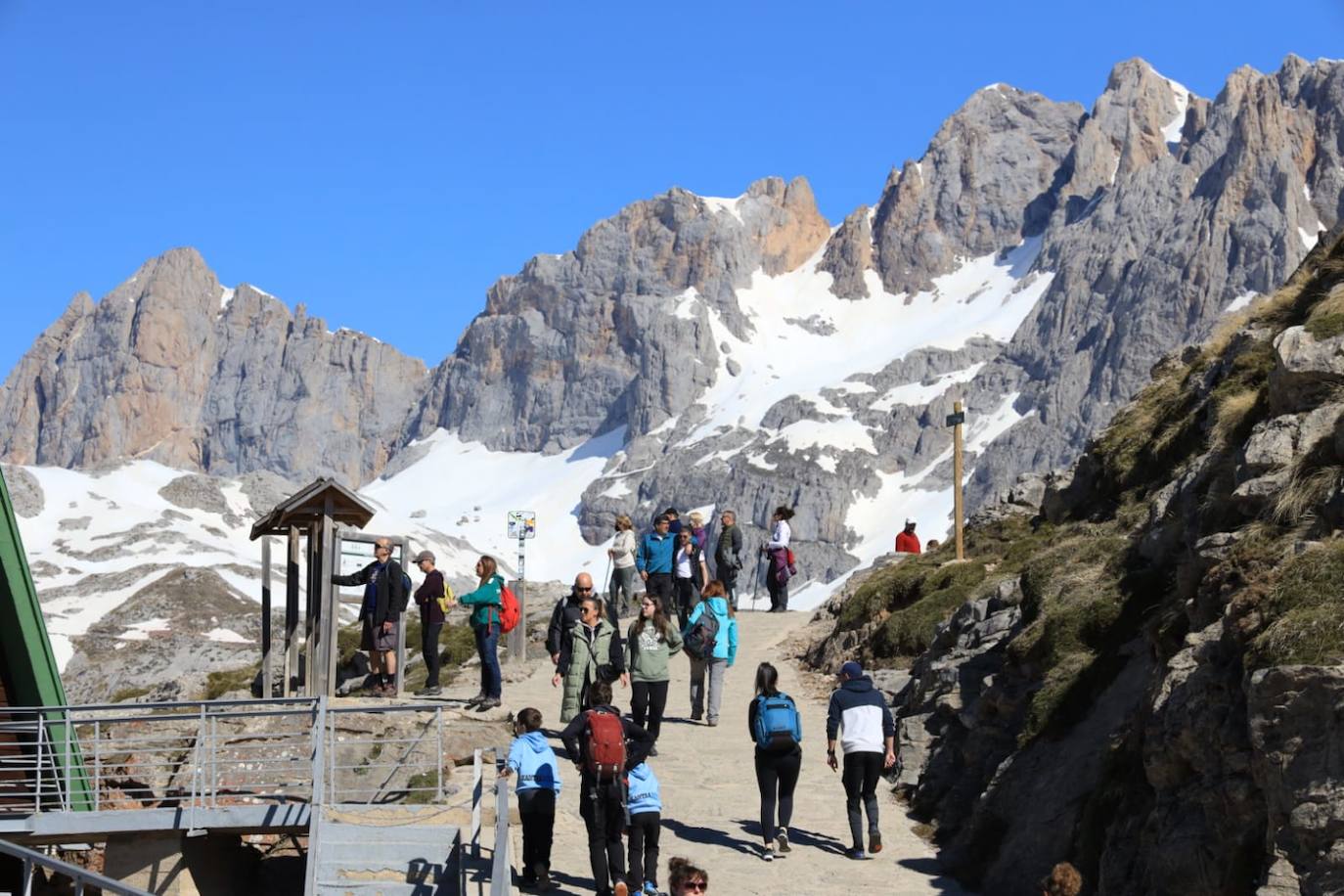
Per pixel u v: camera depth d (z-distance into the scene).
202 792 19.61
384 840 17.67
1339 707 11.43
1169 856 12.77
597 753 14.97
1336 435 15.21
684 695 27.31
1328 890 10.96
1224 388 24.31
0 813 19.38
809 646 32.62
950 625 24.11
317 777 17.64
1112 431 29.67
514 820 18.12
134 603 108.44
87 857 22.06
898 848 17.59
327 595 23.39
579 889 15.97
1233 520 16.39
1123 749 15.03
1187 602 15.03
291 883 20.97
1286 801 11.52
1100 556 21.16
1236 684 12.87
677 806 19.27
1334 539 13.77
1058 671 18.33
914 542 40.47
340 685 26.59
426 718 21.12
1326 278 24.19
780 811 17.17
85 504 163.12
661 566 28.83
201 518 167.88
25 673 21.83
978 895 15.81
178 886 19.36
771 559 39.66
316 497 23.67
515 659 31.36
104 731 24.06
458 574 170.38
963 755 19.53
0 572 21.55
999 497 37.41
